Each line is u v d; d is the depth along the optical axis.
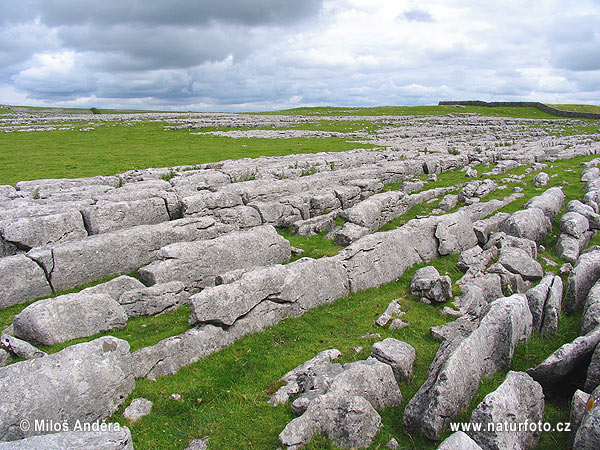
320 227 18.41
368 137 46.75
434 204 22.06
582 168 28.80
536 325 10.23
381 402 8.34
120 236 14.05
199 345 10.02
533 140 44.38
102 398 8.11
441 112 83.25
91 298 10.75
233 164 26.59
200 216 17.72
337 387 7.90
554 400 8.44
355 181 22.55
